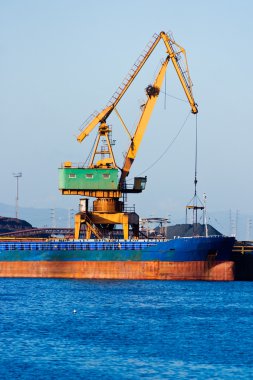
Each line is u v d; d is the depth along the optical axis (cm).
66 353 18875
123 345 19912
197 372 17275
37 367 17500
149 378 16762
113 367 17600
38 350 19150
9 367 17450
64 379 16575
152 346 19838
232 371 17388
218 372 17288
